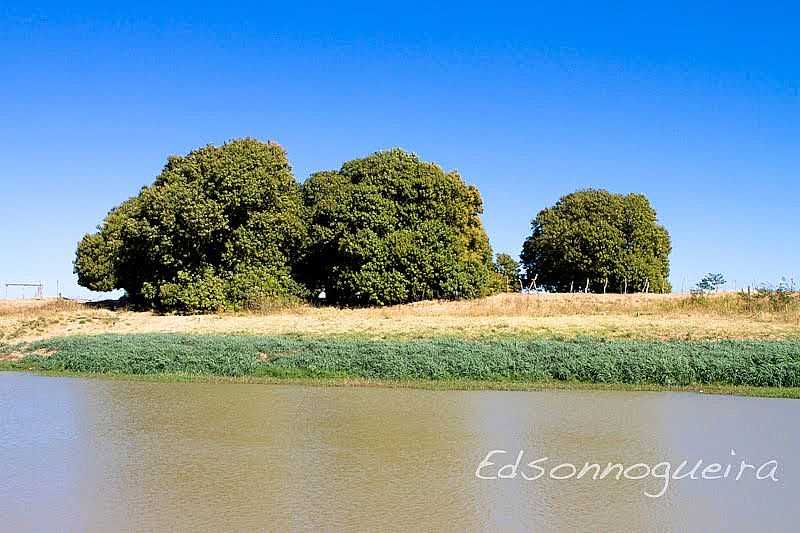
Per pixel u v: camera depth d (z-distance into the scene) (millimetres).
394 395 17312
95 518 8781
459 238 38938
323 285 38812
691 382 18719
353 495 9602
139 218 35969
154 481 10211
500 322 29125
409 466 10984
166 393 17625
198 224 33875
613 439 12758
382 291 35250
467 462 11203
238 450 11914
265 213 35844
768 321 28391
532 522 8648
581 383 18859
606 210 48438
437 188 37906
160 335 26703
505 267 50875
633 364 19297
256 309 34375
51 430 13477
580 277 48969
